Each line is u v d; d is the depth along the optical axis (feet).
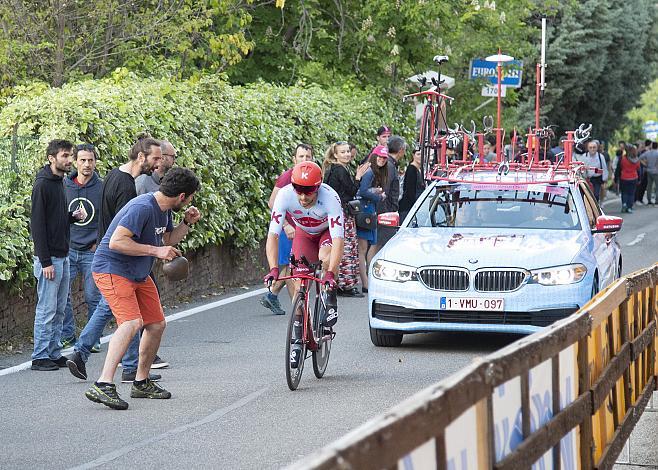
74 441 33.78
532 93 186.91
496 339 53.98
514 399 19.38
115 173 44.57
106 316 43.01
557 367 22.33
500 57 71.00
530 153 65.41
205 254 73.77
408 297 49.01
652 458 31.45
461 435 16.63
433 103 74.13
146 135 46.19
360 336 54.90
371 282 50.19
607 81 201.05
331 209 42.78
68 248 47.85
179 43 90.02
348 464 13.08
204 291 73.56
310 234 44.24
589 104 205.16
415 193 74.28
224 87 78.07
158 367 46.60
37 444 33.42
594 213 57.36
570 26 183.62
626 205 157.89
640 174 178.70
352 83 112.47
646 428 35.47
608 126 221.25
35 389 42.55
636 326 33.35
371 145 104.94
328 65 116.47
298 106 89.45
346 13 115.85
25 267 53.72
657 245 105.40
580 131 59.41
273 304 63.10
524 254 48.78
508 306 48.03
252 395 40.83
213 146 73.77
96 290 51.85
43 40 84.07
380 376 44.65
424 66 118.21
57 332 47.65
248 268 81.10
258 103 82.84
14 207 54.08
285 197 42.91
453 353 50.01
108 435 34.58
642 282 34.14
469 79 130.93
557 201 54.13
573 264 48.55
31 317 55.72
